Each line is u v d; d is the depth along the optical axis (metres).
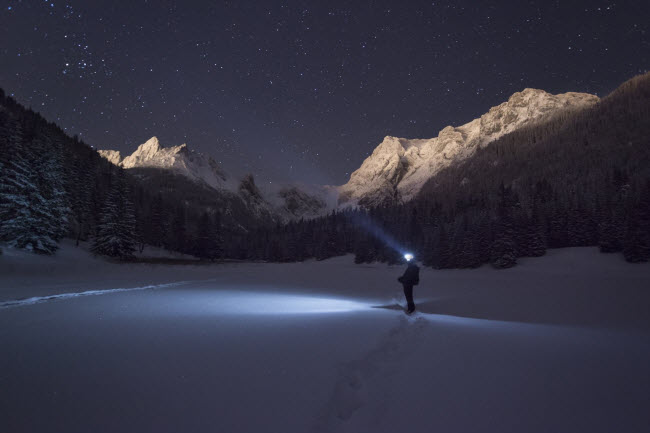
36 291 12.58
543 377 3.20
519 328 6.04
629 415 2.36
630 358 3.93
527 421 2.26
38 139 39.00
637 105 186.62
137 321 5.85
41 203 34.59
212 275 33.47
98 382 2.80
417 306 10.18
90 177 59.16
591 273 43.41
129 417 2.17
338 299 11.89
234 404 2.44
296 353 3.90
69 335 4.57
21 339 4.27
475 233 58.78
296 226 171.00
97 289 13.95
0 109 80.88
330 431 2.07
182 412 2.28
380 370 3.40
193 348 4.00
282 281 24.03
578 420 2.27
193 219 138.38
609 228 53.28
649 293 14.26
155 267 47.00
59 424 2.04
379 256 92.31
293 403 2.49
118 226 48.41
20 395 2.48
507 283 23.72
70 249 42.88
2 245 30.61
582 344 4.69
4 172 33.16
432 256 67.62
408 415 2.35
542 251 57.84
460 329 5.74
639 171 105.00
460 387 2.92
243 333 4.99
